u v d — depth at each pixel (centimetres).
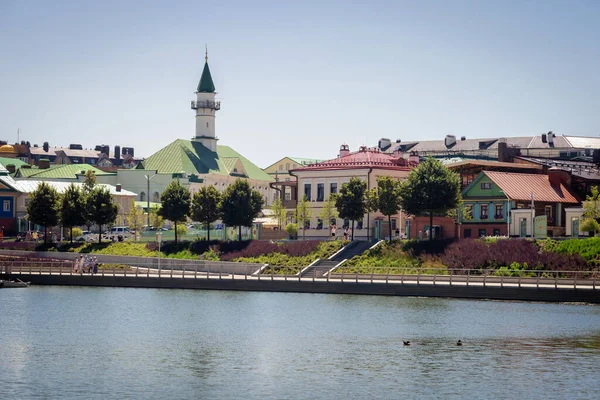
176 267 15500
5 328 10206
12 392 7212
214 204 16800
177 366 8162
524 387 7338
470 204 15462
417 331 9750
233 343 9250
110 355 8650
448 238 14225
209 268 15188
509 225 14800
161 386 7419
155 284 14275
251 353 8725
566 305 11406
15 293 13738
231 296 13100
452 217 15662
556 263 12581
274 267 14562
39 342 9331
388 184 15325
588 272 11619
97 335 9762
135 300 12738
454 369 7962
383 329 9925
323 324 10325
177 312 11456
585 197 15862
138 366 8162
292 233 17800
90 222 18300
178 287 14100
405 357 8462
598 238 12669
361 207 15800
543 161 17912
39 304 12331
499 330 9706
